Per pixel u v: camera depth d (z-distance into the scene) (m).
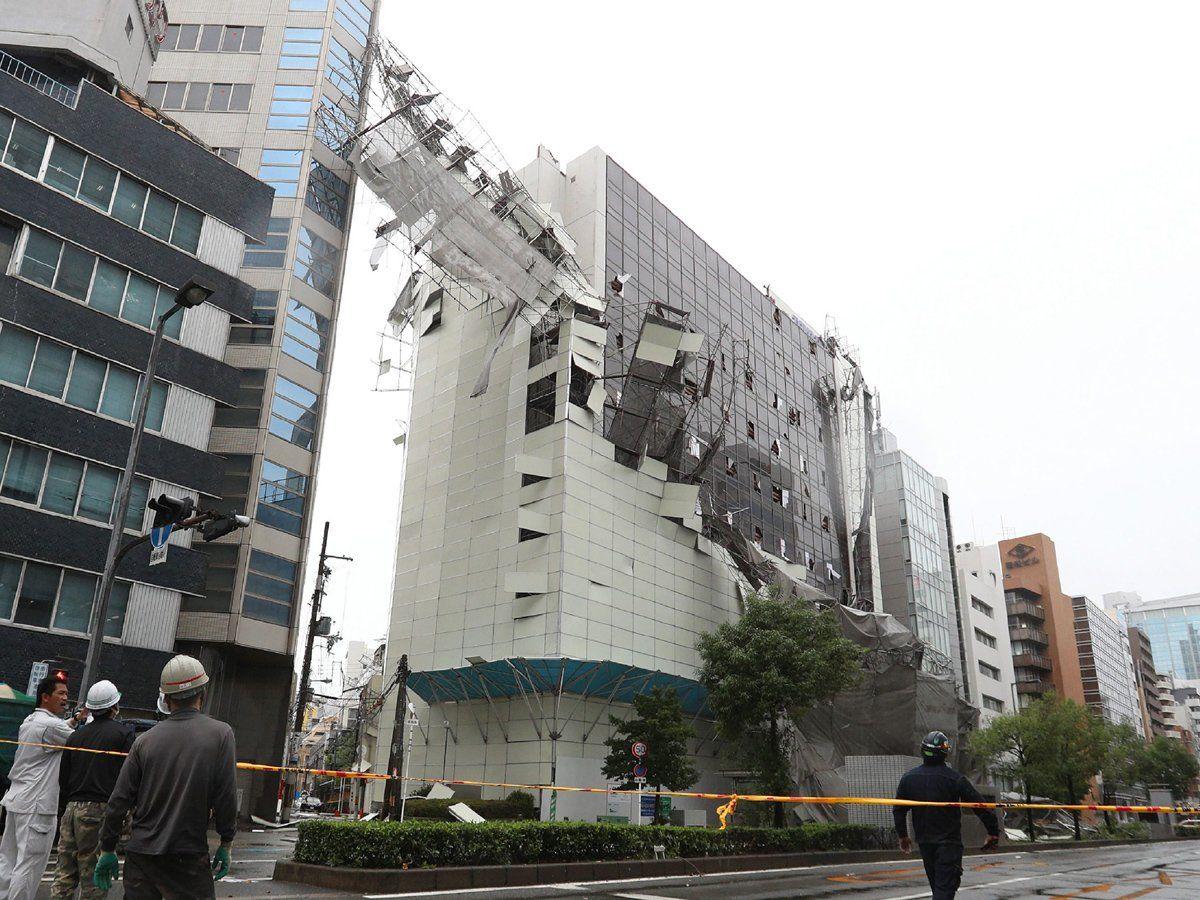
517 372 34.81
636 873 15.15
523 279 31.78
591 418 33.00
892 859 23.39
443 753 32.03
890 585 61.53
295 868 11.97
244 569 33.56
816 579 47.41
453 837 12.66
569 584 29.91
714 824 30.58
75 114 25.72
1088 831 52.03
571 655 29.22
